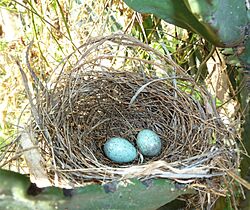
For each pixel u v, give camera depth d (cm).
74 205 21
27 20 42
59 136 26
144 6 23
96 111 30
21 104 39
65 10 41
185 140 27
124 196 21
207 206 25
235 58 27
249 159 26
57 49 41
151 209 22
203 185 23
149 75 29
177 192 23
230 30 22
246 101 26
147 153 29
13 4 43
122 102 30
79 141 28
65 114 27
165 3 23
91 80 29
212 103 26
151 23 38
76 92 28
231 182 25
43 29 41
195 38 35
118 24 40
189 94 28
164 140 30
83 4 41
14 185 20
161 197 22
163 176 22
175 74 28
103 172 23
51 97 27
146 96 30
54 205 20
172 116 29
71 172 24
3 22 44
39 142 25
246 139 26
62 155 25
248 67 24
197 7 20
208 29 22
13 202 20
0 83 40
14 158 23
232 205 29
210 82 34
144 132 30
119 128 31
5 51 41
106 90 29
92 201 21
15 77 39
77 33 40
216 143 25
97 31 40
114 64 36
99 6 40
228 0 21
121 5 38
